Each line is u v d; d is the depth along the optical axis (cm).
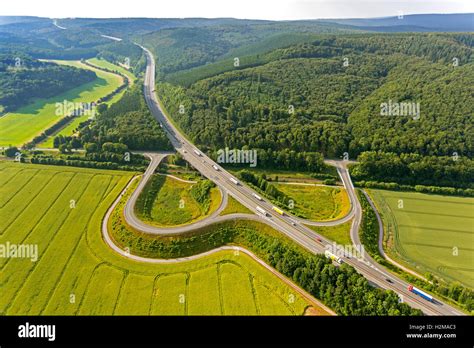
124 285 13962
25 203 18925
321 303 12975
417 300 12669
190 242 15988
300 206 18738
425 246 16062
